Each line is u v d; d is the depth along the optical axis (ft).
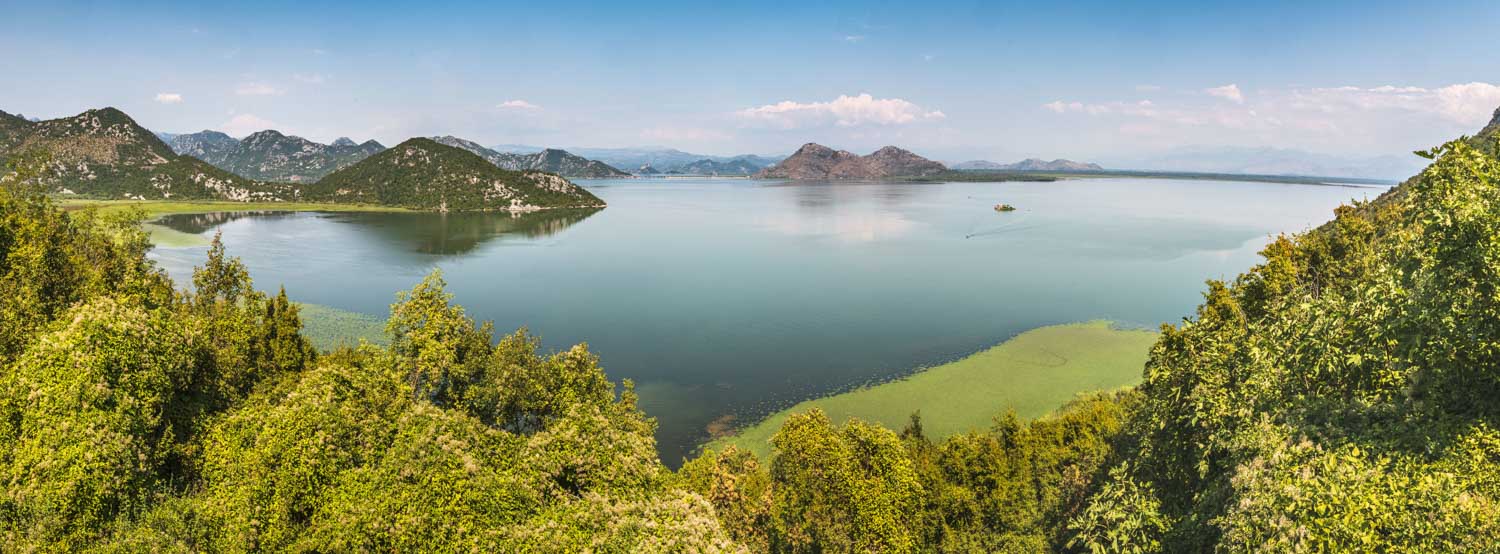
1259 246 504.43
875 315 288.10
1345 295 78.38
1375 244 137.90
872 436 106.83
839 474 102.22
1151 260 435.94
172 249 455.22
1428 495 51.11
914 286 352.08
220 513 72.64
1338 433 63.05
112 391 77.61
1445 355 59.77
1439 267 59.41
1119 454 107.14
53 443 72.13
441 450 77.00
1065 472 116.98
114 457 73.56
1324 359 71.10
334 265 420.36
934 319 279.69
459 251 499.51
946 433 170.60
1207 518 70.49
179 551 69.51
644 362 226.79
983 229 650.84
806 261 444.55
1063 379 203.10
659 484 93.40
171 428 82.64
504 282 370.53
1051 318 277.64
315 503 73.26
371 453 78.02
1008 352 229.86
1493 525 46.60
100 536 70.54
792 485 106.42
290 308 129.90
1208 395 80.07
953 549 113.39
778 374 213.66
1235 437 71.36
